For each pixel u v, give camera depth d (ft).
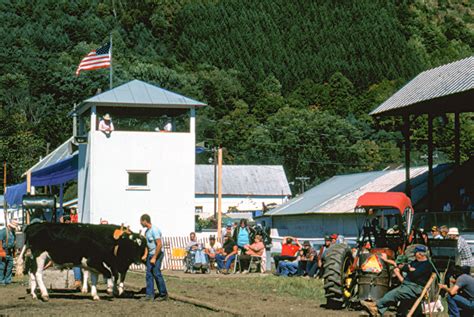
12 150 329.31
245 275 92.22
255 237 100.48
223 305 55.01
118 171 116.26
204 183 359.25
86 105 120.37
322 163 402.72
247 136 447.01
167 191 117.50
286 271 91.20
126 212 116.16
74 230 58.75
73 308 52.80
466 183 123.65
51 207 107.76
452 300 44.06
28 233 58.70
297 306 54.80
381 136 429.38
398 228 55.06
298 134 413.18
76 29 643.86
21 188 137.90
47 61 561.43
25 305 54.95
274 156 408.67
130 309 52.24
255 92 560.20
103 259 59.26
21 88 491.31
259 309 52.29
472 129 367.04
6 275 74.64
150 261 58.59
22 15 652.07
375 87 611.88
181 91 504.43
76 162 126.72
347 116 517.14
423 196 130.21
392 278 50.19
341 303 53.06
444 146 368.07
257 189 362.33
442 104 117.19
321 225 164.45
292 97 570.46
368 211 55.77
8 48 571.28
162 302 57.57
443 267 65.82
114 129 121.08
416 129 380.99
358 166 402.11
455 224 104.37
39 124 399.44
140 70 498.28
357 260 53.21
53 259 58.59
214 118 502.38
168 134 118.21
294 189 400.67
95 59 129.70
